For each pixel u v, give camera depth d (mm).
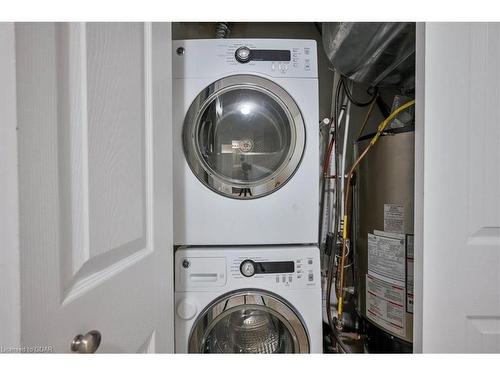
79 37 420
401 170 986
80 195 415
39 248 336
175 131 1052
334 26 1081
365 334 1169
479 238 718
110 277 479
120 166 525
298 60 1078
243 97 1105
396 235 1003
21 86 317
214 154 1117
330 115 1546
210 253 1036
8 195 306
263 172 1123
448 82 711
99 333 429
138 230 596
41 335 334
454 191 714
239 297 1018
